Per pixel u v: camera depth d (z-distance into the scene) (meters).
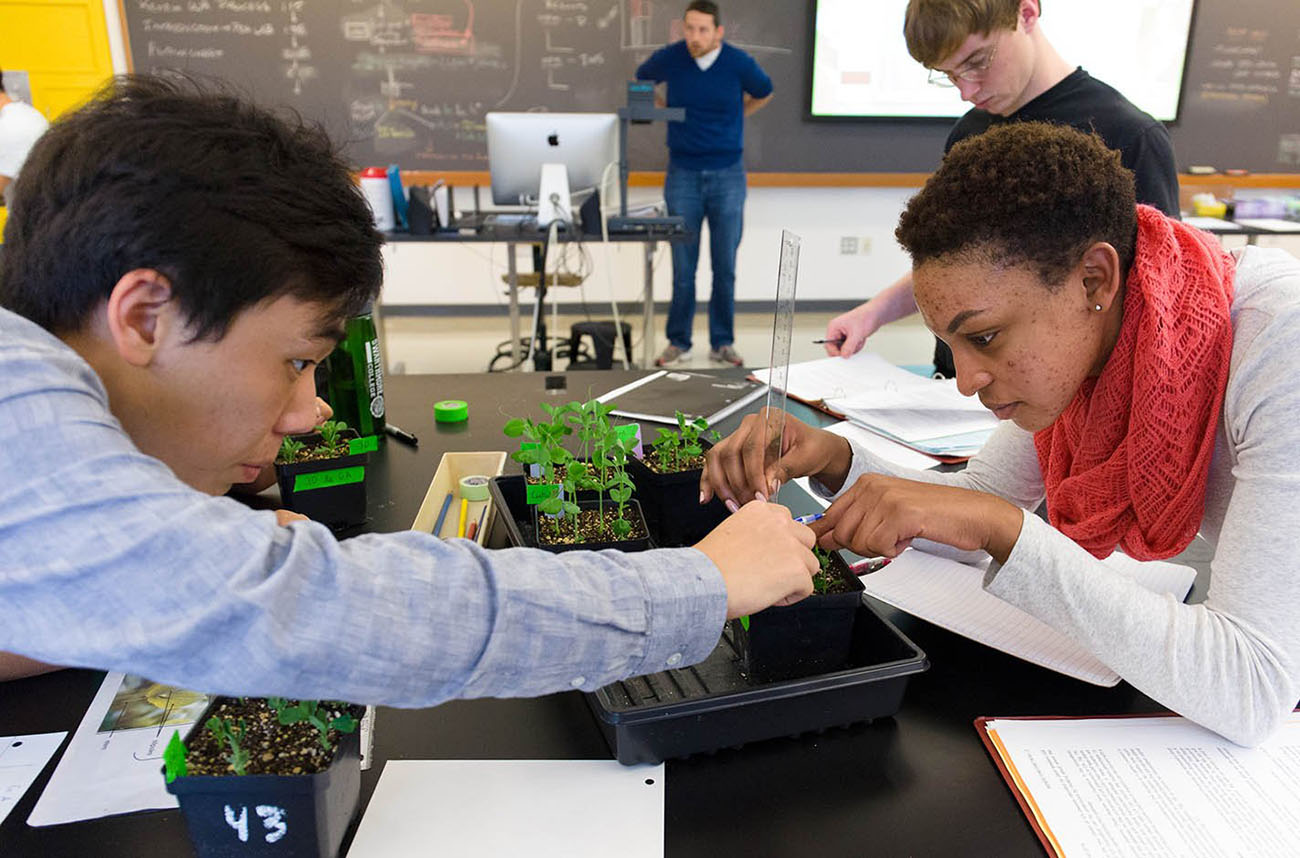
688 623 0.58
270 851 0.56
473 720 0.74
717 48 4.01
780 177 4.72
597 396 1.58
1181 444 0.79
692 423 1.16
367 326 1.28
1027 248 0.70
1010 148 0.72
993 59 1.64
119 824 0.61
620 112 3.07
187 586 0.45
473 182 4.51
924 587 0.95
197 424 0.57
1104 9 4.46
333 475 1.02
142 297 0.51
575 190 3.19
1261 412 0.71
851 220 5.00
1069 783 0.65
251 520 0.49
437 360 4.31
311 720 0.58
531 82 4.45
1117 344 0.81
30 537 0.44
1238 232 4.13
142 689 0.76
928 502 0.78
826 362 1.79
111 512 0.45
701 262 5.07
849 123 4.66
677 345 4.45
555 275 3.89
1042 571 0.75
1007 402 0.80
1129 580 0.76
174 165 0.50
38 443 0.45
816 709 0.70
